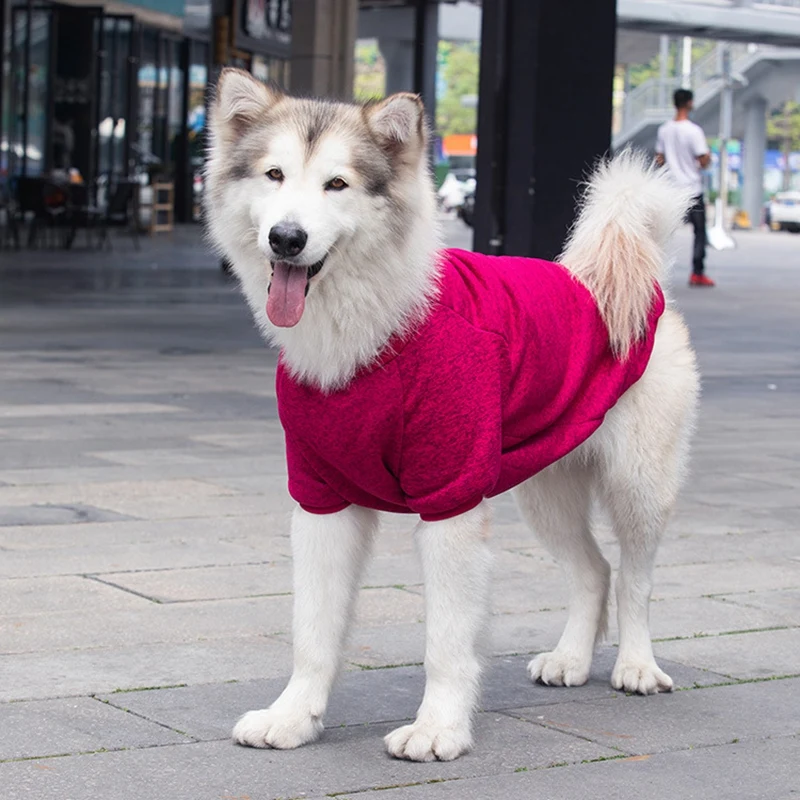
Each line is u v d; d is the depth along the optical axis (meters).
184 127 37.03
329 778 3.67
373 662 4.69
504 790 3.61
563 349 4.30
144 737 3.90
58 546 6.04
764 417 10.20
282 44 36.38
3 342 12.70
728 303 18.88
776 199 54.31
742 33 41.03
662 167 4.89
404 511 4.12
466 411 3.85
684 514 7.15
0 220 30.78
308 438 3.91
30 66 30.38
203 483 7.37
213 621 5.05
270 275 3.88
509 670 4.73
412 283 3.87
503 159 12.38
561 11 12.01
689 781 3.70
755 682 4.61
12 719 3.99
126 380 10.82
